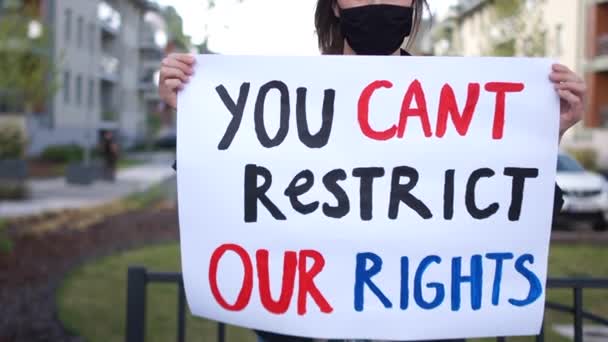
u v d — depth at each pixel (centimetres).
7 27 1666
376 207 201
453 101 207
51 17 3155
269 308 201
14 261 716
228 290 203
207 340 478
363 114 206
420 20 234
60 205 1386
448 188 203
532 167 205
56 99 3278
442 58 207
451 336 199
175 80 209
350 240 200
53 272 674
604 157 2312
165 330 498
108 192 1728
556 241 931
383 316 199
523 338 484
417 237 200
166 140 4922
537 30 1502
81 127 3725
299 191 203
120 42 4688
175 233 948
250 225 203
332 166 203
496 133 205
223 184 205
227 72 209
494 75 207
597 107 2525
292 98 207
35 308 543
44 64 1811
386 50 217
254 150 205
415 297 199
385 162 204
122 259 749
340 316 199
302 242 201
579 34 2559
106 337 476
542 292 202
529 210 204
